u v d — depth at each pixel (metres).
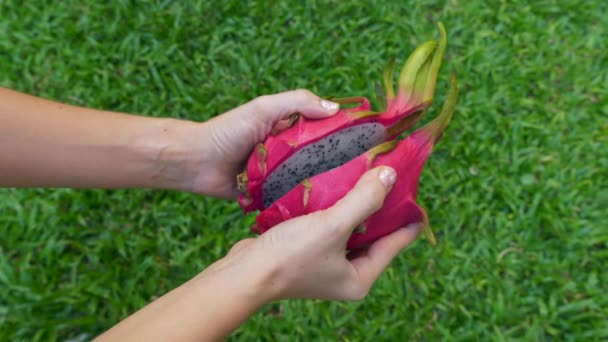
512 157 0.74
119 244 0.69
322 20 0.82
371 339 0.67
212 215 0.72
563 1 0.83
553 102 0.77
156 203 0.72
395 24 0.81
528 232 0.70
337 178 0.46
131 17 0.81
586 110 0.76
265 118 0.54
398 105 0.50
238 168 0.58
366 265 0.50
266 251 0.45
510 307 0.68
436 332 0.67
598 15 0.82
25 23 0.80
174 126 0.55
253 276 0.44
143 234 0.71
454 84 0.49
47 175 0.52
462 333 0.67
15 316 0.66
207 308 0.43
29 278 0.67
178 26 0.80
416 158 0.49
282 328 0.67
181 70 0.78
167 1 0.83
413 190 0.49
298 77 0.78
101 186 0.55
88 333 0.66
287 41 0.81
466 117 0.76
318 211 0.45
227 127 0.55
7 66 0.77
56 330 0.65
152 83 0.78
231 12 0.82
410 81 0.50
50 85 0.77
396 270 0.69
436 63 0.50
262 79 0.78
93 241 0.70
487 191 0.73
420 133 0.49
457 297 0.68
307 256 0.45
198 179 0.58
